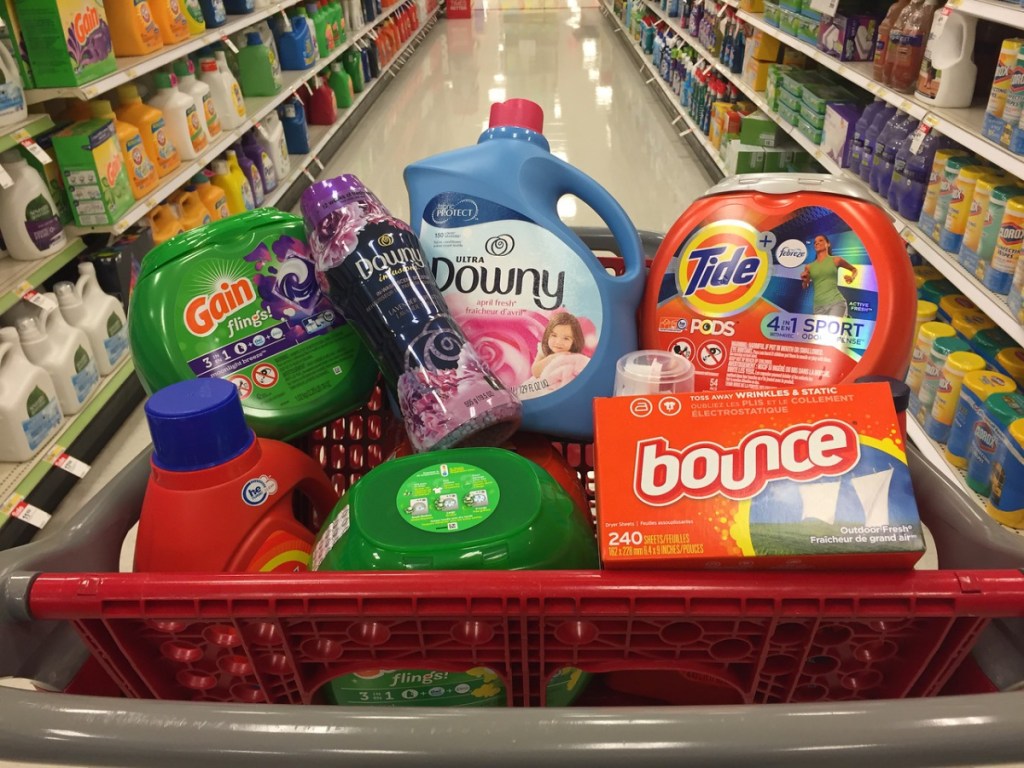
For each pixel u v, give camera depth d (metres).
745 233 1.04
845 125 3.05
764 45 4.17
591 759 0.55
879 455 0.66
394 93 7.56
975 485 2.19
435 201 1.05
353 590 0.64
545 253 1.03
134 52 3.07
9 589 0.68
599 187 1.07
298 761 0.56
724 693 0.87
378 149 5.96
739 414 0.69
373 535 0.72
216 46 4.25
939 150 2.43
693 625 0.67
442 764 0.56
